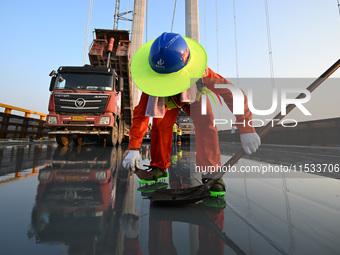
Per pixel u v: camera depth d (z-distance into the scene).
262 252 0.38
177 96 1.17
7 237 0.43
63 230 0.48
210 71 1.11
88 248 0.39
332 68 0.81
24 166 1.57
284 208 0.67
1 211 0.61
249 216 0.60
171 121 1.29
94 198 0.77
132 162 1.03
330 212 0.64
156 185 1.02
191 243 0.42
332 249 0.39
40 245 0.40
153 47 0.96
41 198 0.75
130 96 7.23
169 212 0.63
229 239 0.44
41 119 7.46
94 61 6.91
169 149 1.32
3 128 5.36
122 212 0.62
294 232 0.48
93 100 3.88
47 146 4.35
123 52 6.72
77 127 4.00
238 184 1.08
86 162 1.86
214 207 0.69
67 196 0.79
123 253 0.37
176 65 0.94
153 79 0.97
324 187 1.01
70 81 4.09
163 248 0.40
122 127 6.32
